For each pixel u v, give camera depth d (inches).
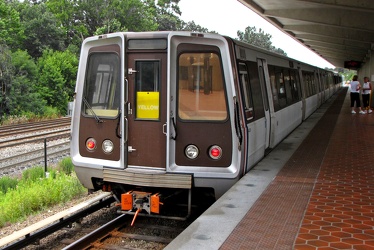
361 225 189.0
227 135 253.6
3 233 273.7
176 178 250.5
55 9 2233.0
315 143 430.0
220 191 258.7
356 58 2079.2
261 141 331.0
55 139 683.4
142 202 251.6
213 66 252.7
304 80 673.0
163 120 255.3
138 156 261.7
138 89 258.4
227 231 180.4
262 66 355.3
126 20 2308.1
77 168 280.4
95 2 2279.8
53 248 248.2
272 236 174.7
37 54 1910.7
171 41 250.1
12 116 1151.0
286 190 246.8
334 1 701.3
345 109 922.7
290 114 498.6
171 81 252.1
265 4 878.4
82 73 276.7
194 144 255.8
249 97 295.1
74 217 278.1
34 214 315.3
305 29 1184.2
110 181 263.3
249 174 284.4
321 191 245.8
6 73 1215.6
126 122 260.2
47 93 1412.4
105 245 240.5
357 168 309.6
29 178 405.7
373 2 671.8
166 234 264.8
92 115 273.7
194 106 255.4
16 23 1759.4
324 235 176.2
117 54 264.2
